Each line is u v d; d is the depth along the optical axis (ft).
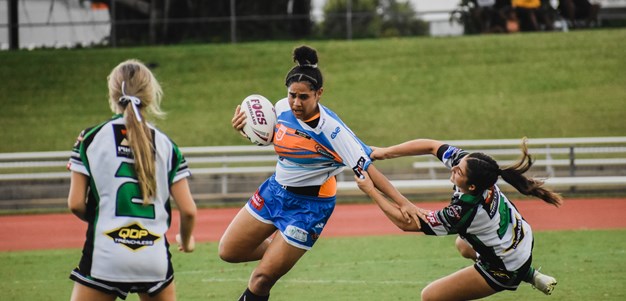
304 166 81.41
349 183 201.87
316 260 131.95
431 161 241.76
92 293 60.90
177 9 382.42
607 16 379.76
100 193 61.00
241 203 217.15
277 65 352.69
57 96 332.80
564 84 326.85
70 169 61.00
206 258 136.26
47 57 363.15
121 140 61.57
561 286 106.83
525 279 80.43
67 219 195.83
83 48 378.12
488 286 79.66
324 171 81.97
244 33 383.65
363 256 134.92
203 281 116.26
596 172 230.89
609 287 105.50
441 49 362.33
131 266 60.75
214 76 345.72
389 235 159.84
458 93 325.42
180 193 63.16
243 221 85.15
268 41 382.63
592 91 320.09
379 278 115.96
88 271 60.64
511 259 78.02
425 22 383.86
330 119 79.36
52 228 181.47
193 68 352.49
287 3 387.96
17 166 223.30
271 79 341.21
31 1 378.73
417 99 322.34
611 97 314.55
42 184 232.32
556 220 174.29
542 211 186.70
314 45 372.38
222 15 383.45
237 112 84.33
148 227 61.62
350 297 103.71
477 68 343.87
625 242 142.41
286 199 82.84
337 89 331.57
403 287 109.29
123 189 61.05
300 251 82.69
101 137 61.31
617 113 301.84
